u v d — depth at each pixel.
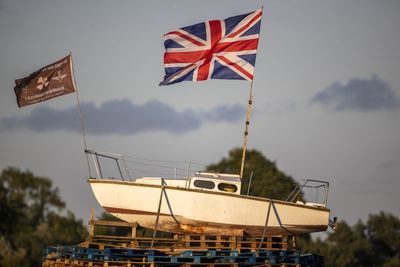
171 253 89.25
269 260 87.94
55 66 97.06
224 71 96.06
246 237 92.94
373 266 193.12
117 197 93.00
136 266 88.75
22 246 158.88
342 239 194.88
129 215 93.25
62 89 96.69
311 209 93.69
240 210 92.12
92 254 87.94
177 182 92.88
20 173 171.75
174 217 92.19
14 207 167.88
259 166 155.88
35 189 171.12
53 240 161.12
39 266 157.25
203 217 91.88
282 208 93.00
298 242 186.25
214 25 96.69
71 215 168.00
